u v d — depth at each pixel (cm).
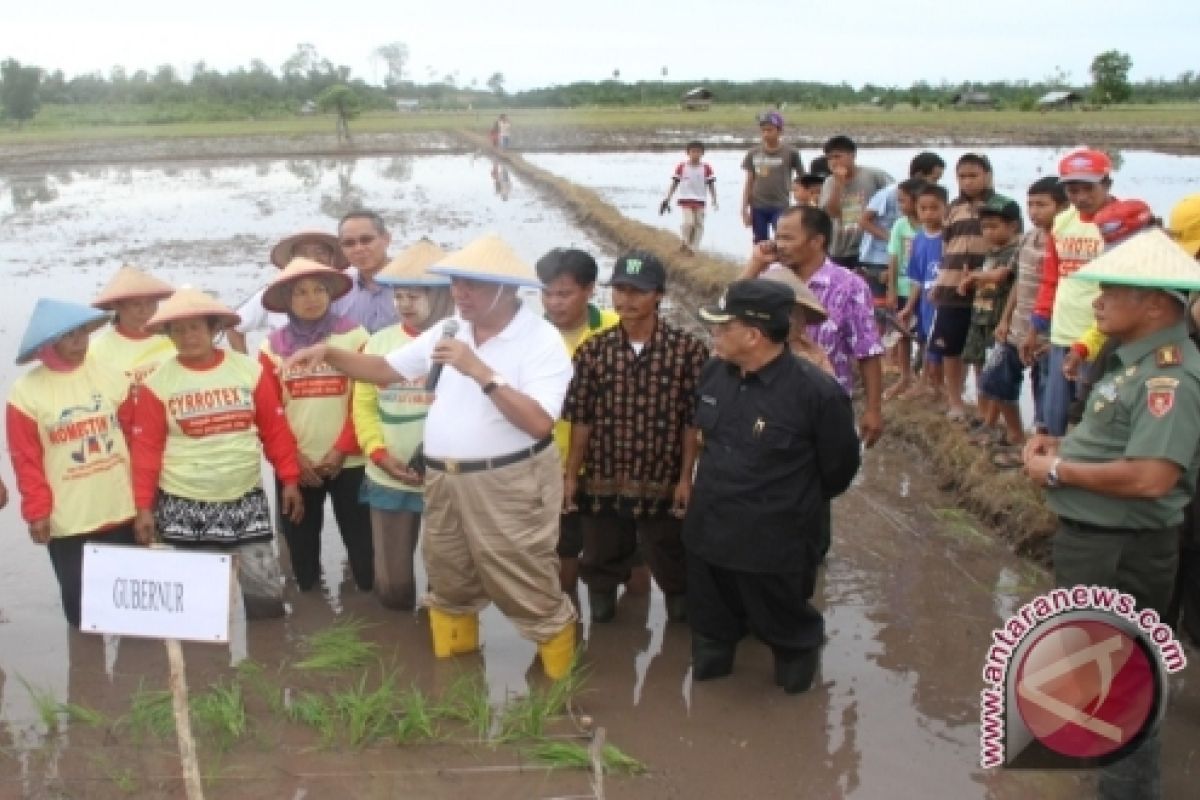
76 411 573
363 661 566
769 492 499
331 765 469
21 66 7056
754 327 488
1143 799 422
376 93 10012
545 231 2186
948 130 5250
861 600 625
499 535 512
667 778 464
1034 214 750
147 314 654
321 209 2731
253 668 550
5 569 686
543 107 9781
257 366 603
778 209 1455
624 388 560
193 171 4119
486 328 511
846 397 499
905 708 516
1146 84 10050
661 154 4519
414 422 586
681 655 577
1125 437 423
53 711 509
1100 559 435
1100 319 424
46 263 1942
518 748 482
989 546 694
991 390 809
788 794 452
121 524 591
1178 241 523
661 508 574
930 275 948
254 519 600
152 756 476
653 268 543
